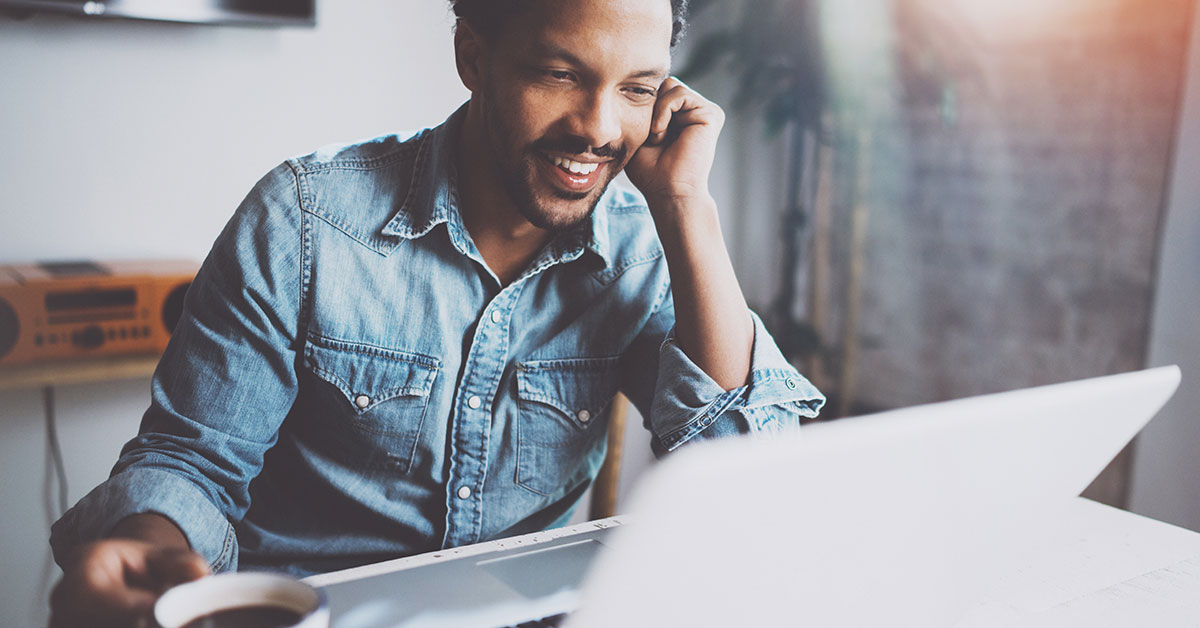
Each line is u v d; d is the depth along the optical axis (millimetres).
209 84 1973
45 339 1668
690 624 557
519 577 751
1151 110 2076
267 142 2053
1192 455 2014
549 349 1082
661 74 931
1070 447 667
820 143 2664
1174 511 2043
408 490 1064
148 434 932
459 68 1005
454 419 1052
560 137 918
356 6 2082
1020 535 703
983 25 2391
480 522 1083
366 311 1013
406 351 1026
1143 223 2117
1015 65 2348
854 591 610
